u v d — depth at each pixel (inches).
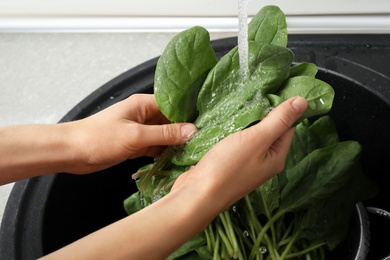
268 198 29.2
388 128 30.1
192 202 22.4
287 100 23.3
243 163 23.2
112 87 31.6
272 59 24.5
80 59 36.2
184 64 24.9
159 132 25.7
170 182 26.7
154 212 22.1
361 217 29.5
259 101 24.1
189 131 25.5
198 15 35.1
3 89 35.7
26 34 38.0
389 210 32.1
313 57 31.1
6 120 34.2
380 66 30.4
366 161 32.5
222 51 31.8
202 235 28.7
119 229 21.5
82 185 31.1
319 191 29.2
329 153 29.6
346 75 30.2
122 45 36.3
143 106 27.6
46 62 36.4
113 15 36.6
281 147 24.7
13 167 26.1
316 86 24.1
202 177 22.9
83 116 30.9
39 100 34.9
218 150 23.2
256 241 28.5
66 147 26.5
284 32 25.2
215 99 25.4
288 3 32.8
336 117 32.3
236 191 23.6
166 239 21.8
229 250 27.8
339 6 32.3
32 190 28.8
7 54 37.3
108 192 33.0
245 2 23.6
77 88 35.0
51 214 28.9
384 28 31.8
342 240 29.5
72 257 20.7
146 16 36.1
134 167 33.8
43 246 27.4
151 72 31.9
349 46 31.3
